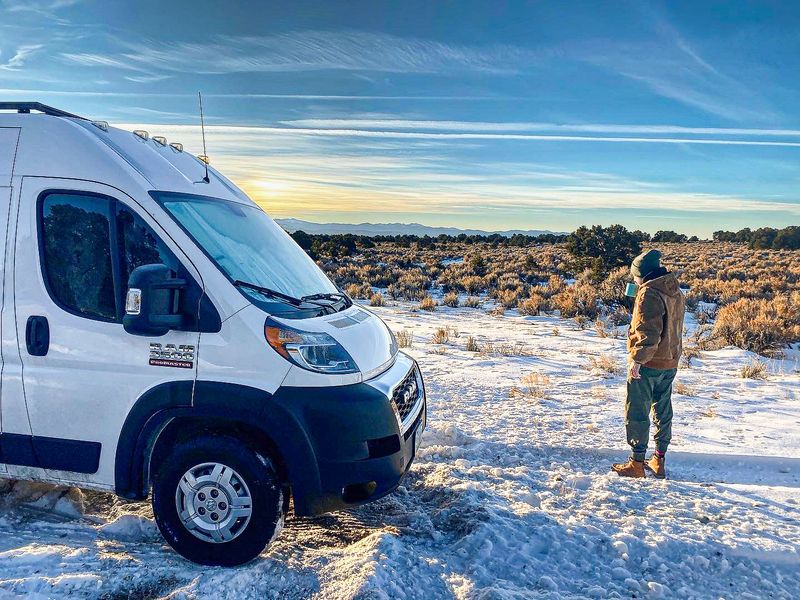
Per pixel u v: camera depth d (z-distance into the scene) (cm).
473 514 431
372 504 473
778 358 1312
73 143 408
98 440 386
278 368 366
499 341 1480
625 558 395
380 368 412
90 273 395
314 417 362
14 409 399
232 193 496
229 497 366
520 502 474
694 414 791
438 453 608
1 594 325
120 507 461
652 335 532
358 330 421
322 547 405
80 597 331
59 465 395
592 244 3241
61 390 389
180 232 386
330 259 4247
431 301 2250
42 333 394
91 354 386
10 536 409
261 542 365
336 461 364
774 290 2514
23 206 405
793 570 396
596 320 1809
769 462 604
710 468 601
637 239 3266
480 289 2873
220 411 367
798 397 898
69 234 400
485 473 539
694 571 388
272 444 377
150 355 377
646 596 359
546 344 1440
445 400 835
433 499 480
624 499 490
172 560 380
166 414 376
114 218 394
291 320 382
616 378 1023
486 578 362
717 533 432
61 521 437
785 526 450
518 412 777
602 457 621
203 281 376
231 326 370
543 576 368
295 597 341
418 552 391
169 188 420
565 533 416
